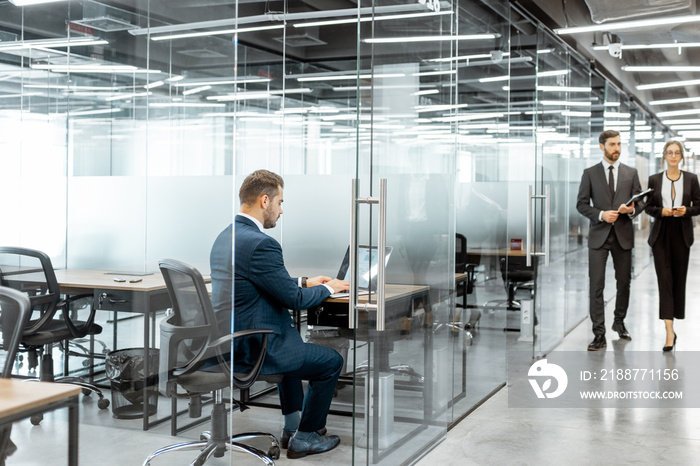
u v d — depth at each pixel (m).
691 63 6.16
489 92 4.49
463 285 4.05
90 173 3.04
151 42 2.98
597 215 5.78
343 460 3.30
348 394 4.45
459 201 4.01
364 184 2.75
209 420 2.85
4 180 2.80
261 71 6.57
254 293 3.18
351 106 6.69
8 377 2.08
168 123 3.07
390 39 2.91
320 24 6.56
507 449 3.45
